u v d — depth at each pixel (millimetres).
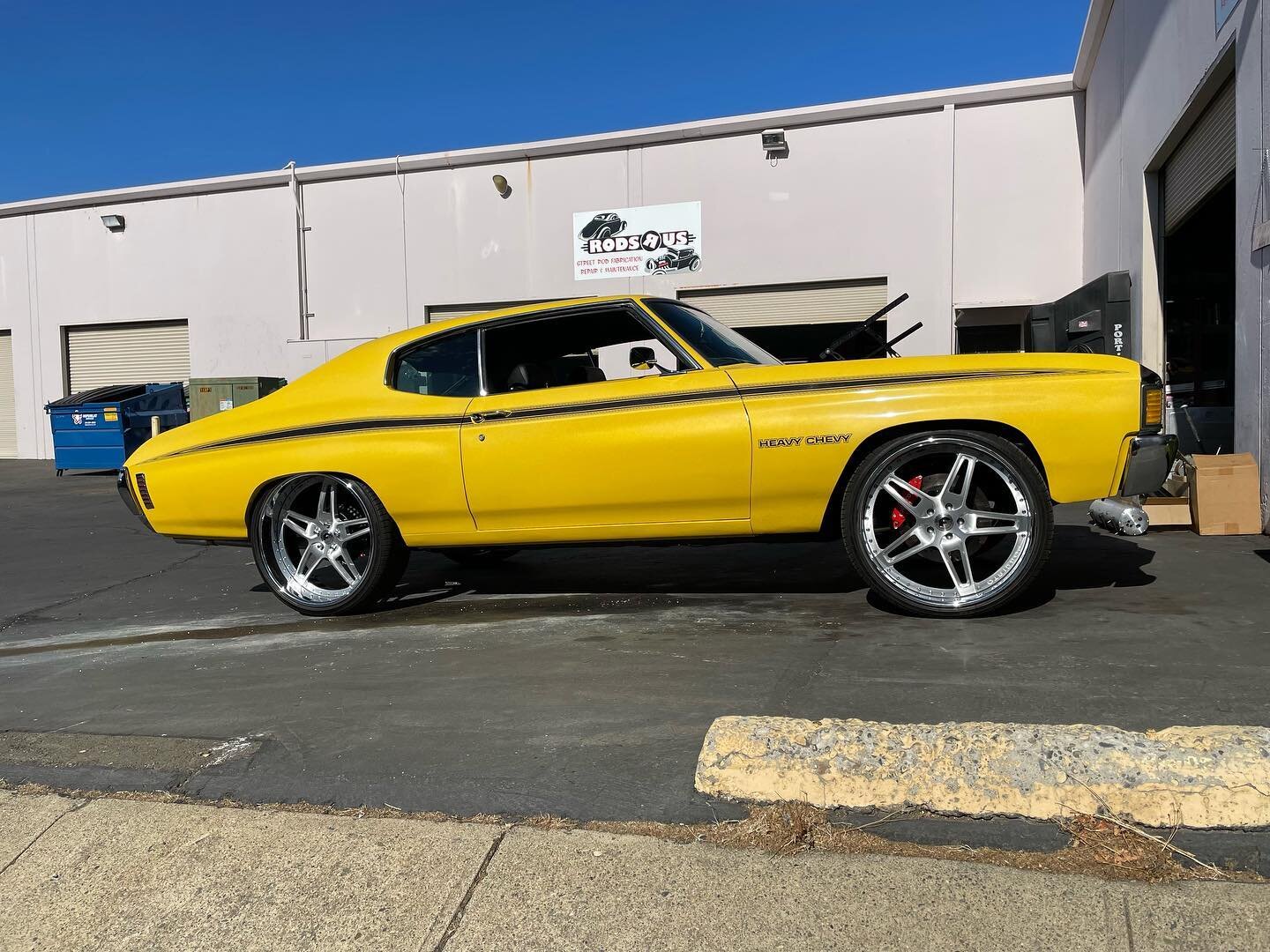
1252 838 1969
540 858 2066
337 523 4402
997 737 2258
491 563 5711
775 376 3746
